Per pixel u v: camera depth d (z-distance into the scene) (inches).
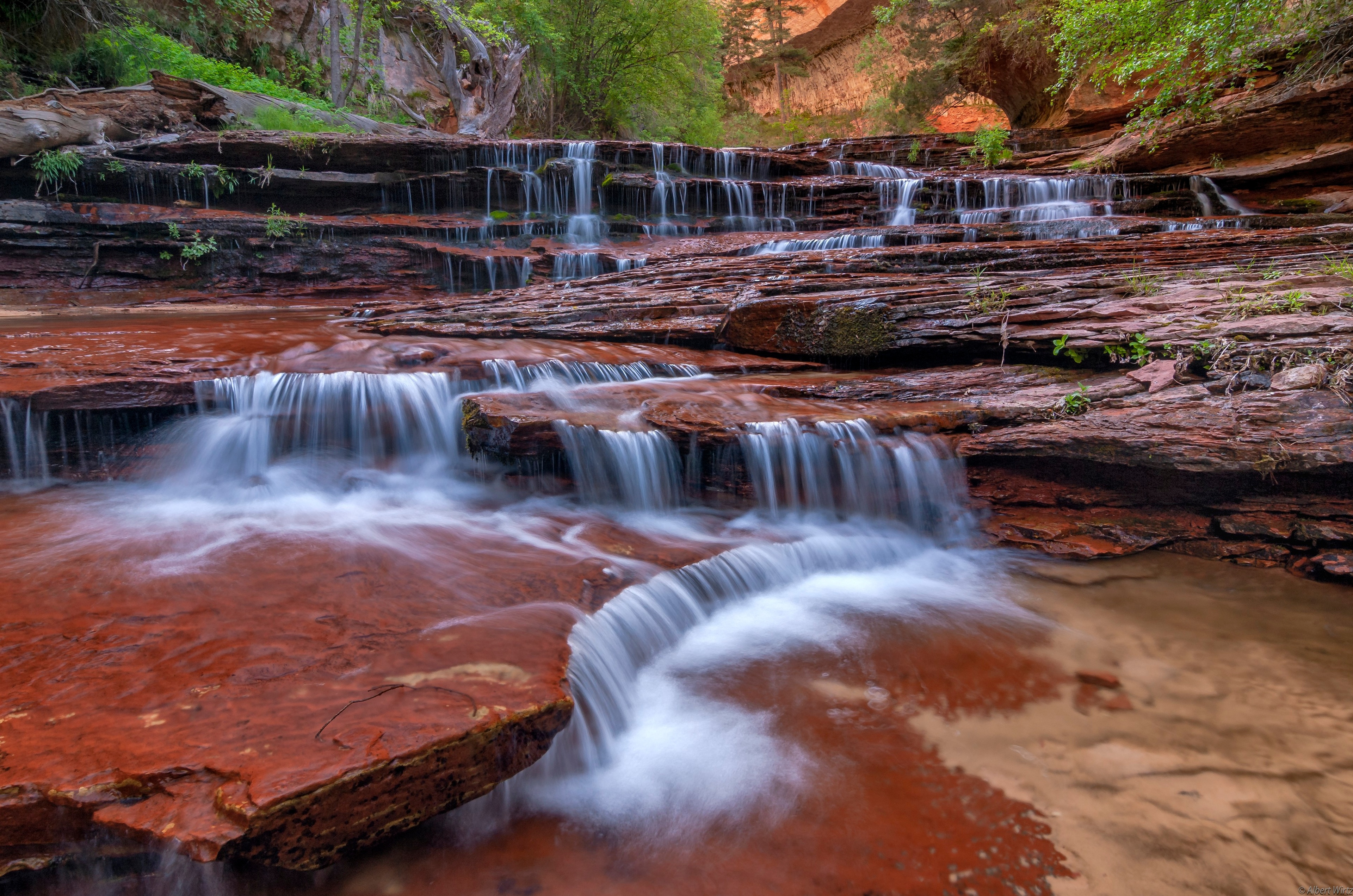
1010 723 119.1
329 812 79.3
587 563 153.1
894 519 200.2
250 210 514.0
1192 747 112.0
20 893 78.3
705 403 220.8
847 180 594.2
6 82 523.8
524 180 549.6
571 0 926.4
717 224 553.3
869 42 1274.6
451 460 237.8
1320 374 179.0
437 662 106.3
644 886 86.7
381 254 495.8
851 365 262.4
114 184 471.8
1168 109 594.6
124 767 80.0
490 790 93.2
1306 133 522.0
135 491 204.8
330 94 732.0
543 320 312.8
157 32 635.5
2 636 111.7
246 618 119.4
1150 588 167.3
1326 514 170.4
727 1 1649.9
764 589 166.1
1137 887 86.6
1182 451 177.8
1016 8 792.3
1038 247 341.1
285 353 253.6
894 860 90.7
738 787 104.6
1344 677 130.3
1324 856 90.5
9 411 196.5
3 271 428.1
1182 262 303.6
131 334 286.5
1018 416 202.8
